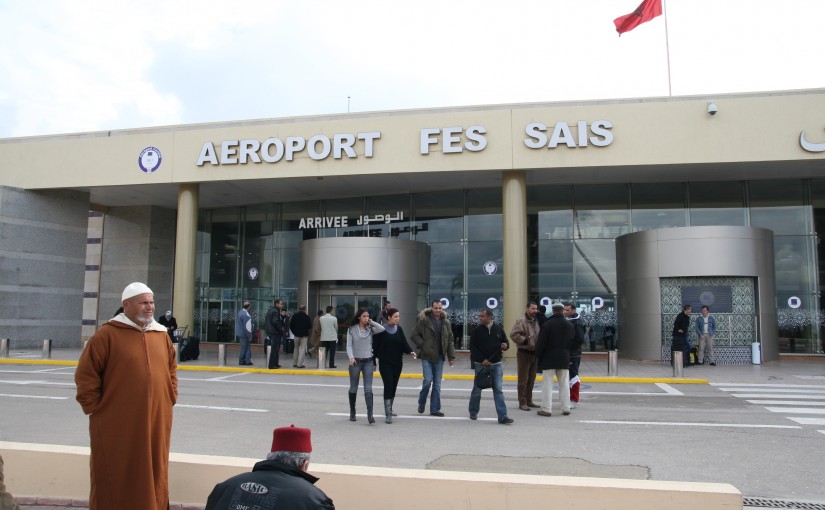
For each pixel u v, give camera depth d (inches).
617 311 899.4
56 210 976.9
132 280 1118.4
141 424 160.6
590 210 927.0
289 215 1064.2
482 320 386.9
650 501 170.4
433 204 980.6
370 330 383.6
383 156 834.2
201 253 1129.4
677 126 775.7
